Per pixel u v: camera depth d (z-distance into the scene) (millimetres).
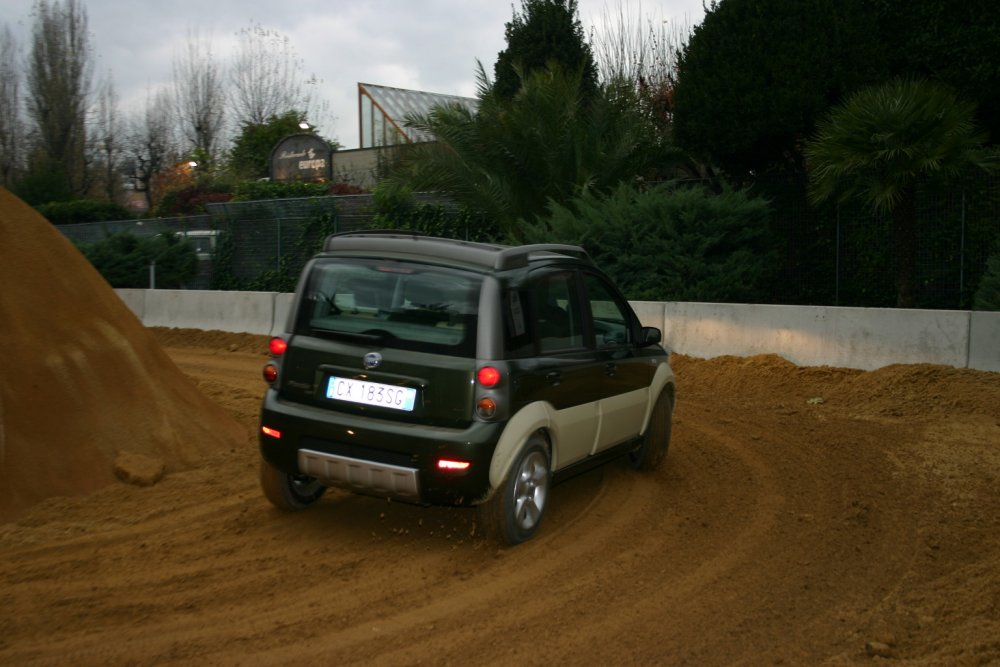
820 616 4781
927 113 13484
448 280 5594
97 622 4457
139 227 25844
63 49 42156
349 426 5430
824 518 6535
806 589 5164
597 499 6938
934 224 15344
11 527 5867
